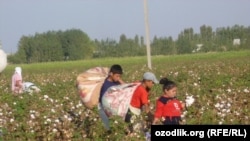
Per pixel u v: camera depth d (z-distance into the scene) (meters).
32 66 75.81
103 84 11.73
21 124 13.17
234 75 24.94
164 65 48.09
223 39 109.88
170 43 108.50
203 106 14.12
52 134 12.32
